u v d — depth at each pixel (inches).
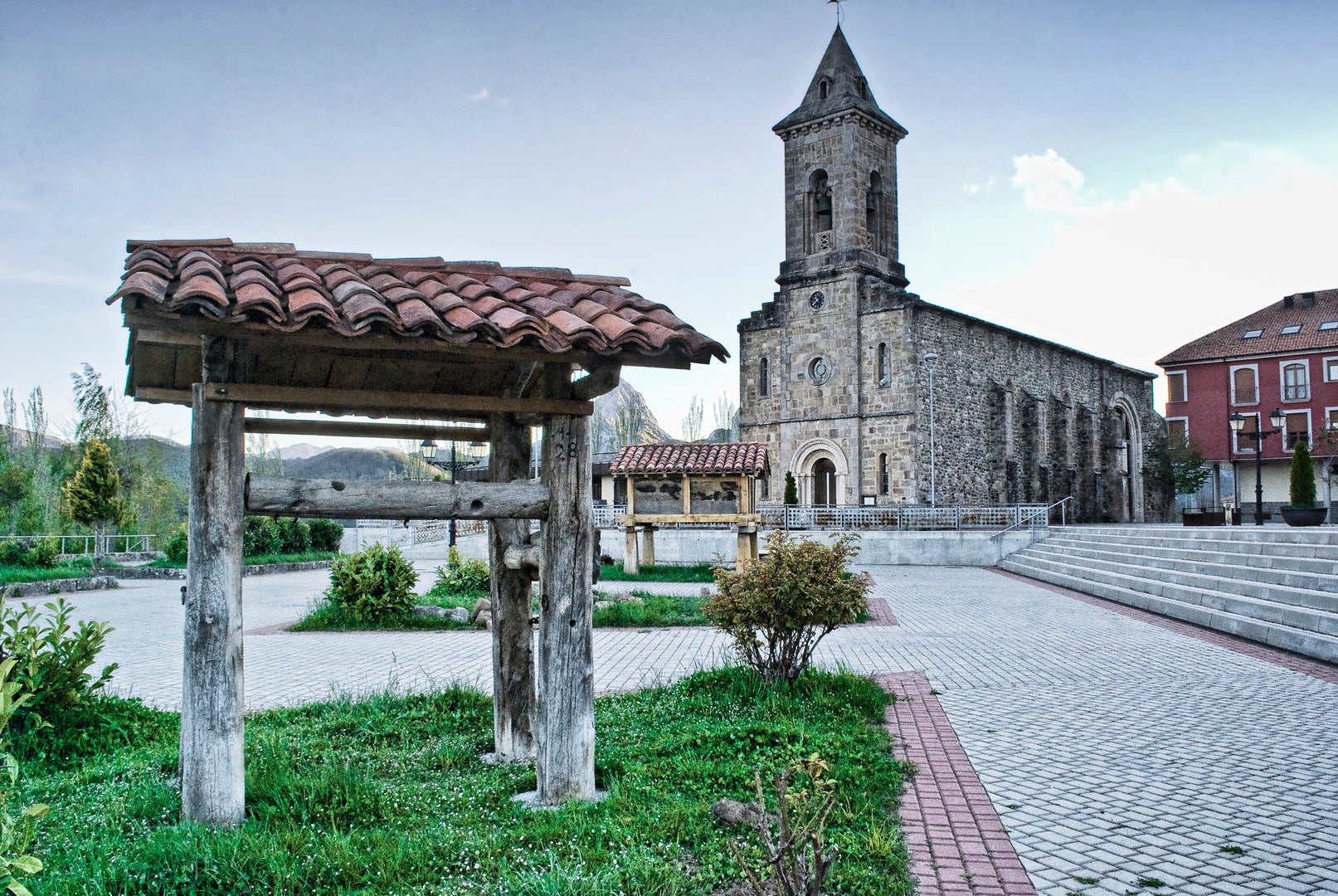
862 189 1638.8
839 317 1610.5
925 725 327.6
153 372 243.0
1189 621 618.8
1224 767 275.6
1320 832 219.9
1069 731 319.6
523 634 277.0
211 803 200.2
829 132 1643.7
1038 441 1809.8
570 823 208.8
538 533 271.9
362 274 229.0
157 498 1927.9
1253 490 2043.6
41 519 1588.3
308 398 203.2
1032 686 401.7
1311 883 191.0
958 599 801.6
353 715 325.7
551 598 229.3
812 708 332.5
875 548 1305.4
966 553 1273.4
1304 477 1168.8
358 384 247.8
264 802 216.2
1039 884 189.8
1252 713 347.6
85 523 1333.7
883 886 185.0
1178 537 836.6
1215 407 2090.3
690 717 323.9
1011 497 1699.1
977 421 1680.6
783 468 1662.2
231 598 201.9
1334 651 450.6
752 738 284.5
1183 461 2091.5
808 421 1633.9
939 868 197.3
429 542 1600.6
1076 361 2064.5
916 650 509.7
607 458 2105.1
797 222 1681.8
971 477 1642.5
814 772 168.1
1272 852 207.6
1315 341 1977.1
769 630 370.9
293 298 195.3
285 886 176.7
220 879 176.9
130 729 301.4
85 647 300.2
